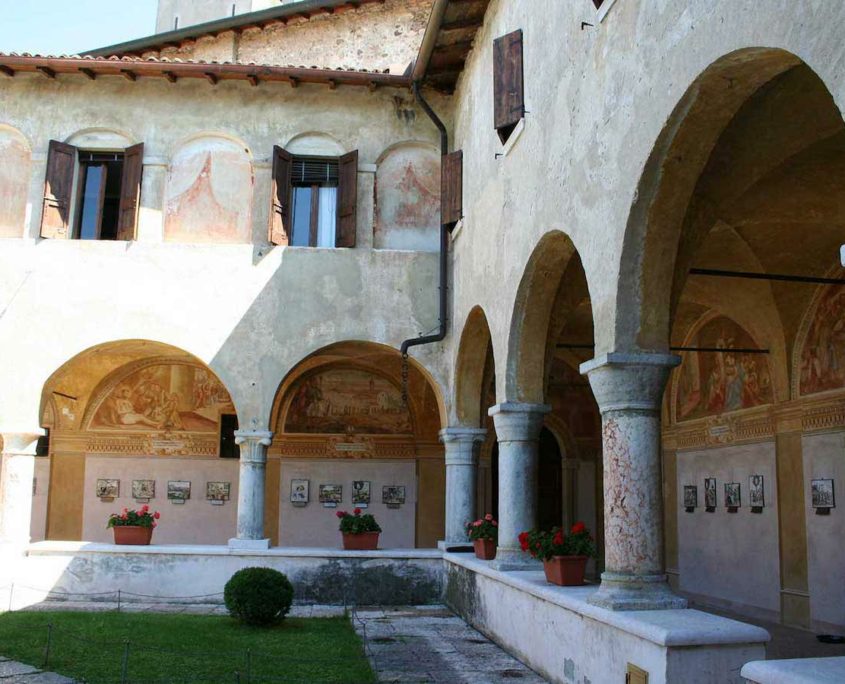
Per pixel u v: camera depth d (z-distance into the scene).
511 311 11.77
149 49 21.11
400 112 17.66
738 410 15.52
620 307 8.04
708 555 16.48
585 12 9.16
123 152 17.31
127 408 20.70
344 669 10.10
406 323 16.88
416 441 20.98
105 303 16.55
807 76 7.27
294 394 21.00
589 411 21.73
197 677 9.54
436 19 14.11
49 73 17.02
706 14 6.44
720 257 12.66
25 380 16.20
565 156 9.64
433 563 15.92
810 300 13.38
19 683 9.19
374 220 17.33
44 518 20.11
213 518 20.53
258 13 20.45
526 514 11.98
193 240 17.12
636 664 7.23
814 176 9.69
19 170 17.12
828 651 11.48
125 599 15.70
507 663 10.56
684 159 7.43
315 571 15.82
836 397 12.70
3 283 16.45
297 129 17.48
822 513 12.96
